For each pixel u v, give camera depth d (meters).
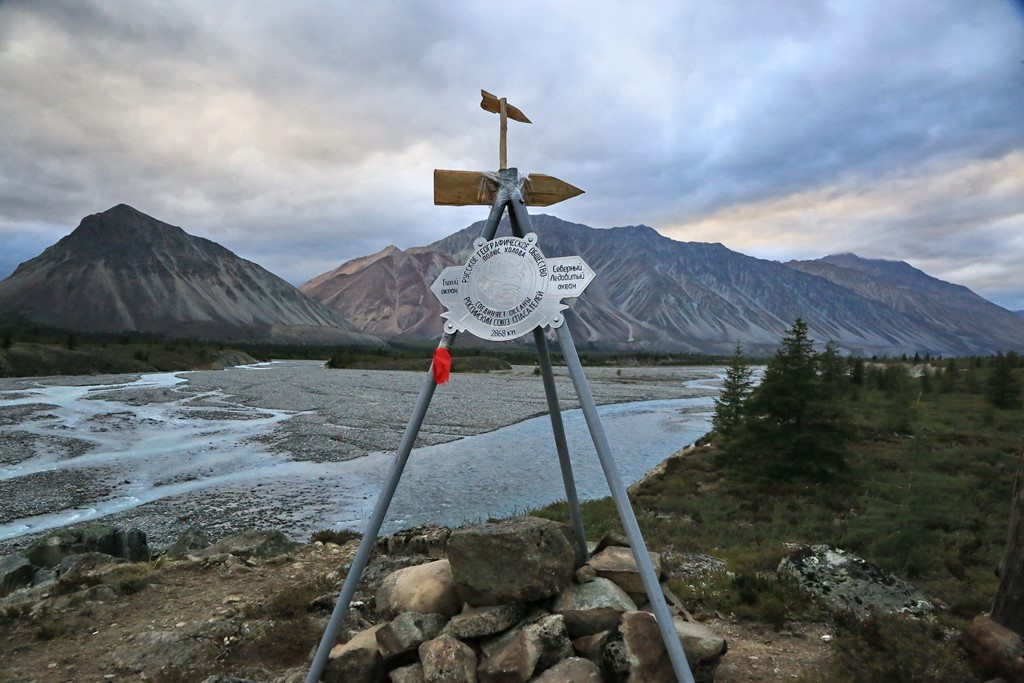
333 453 27.30
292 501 18.94
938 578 9.12
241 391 57.44
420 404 4.19
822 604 6.73
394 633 4.50
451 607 4.84
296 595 6.83
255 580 8.12
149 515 17.08
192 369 100.88
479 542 4.47
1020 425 25.61
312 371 100.31
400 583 5.22
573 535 5.11
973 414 28.30
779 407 17.77
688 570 9.08
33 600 7.65
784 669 5.14
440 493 20.27
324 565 8.78
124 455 26.08
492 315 4.14
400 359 123.06
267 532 10.55
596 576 4.89
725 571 8.59
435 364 4.20
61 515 17.09
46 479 21.16
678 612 5.01
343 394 55.84
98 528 11.54
